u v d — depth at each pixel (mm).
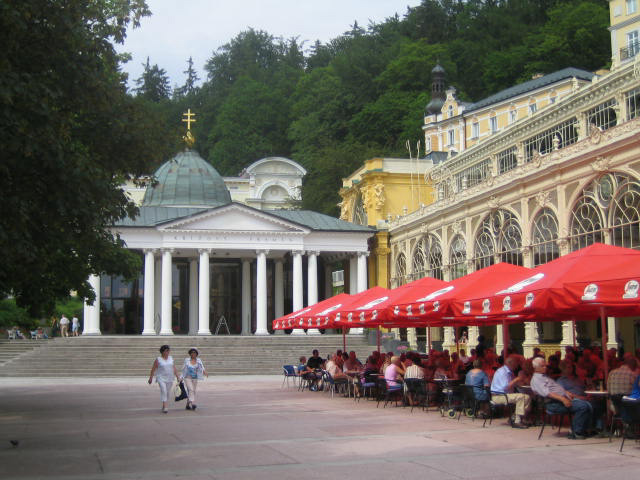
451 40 107250
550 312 19625
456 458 13500
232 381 39094
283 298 65188
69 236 18391
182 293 63844
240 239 57156
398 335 55844
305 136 102688
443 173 60531
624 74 37688
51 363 44062
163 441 16406
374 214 61875
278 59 134875
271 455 14180
